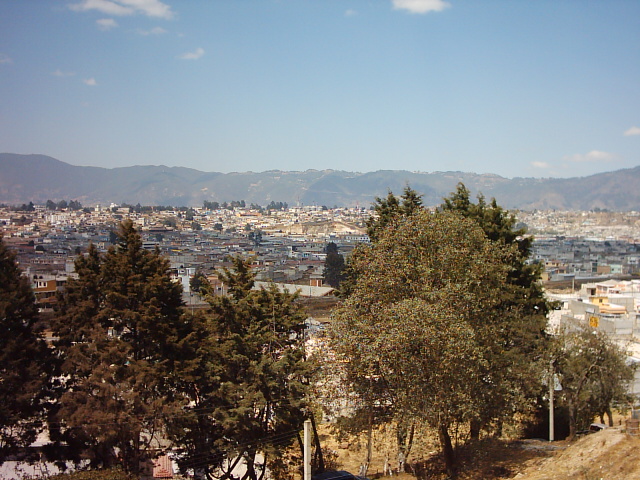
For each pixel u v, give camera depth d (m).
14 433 26.64
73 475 23.45
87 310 26.81
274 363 26.52
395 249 27.44
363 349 24.09
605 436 24.06
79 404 24.53
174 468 30.58
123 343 25.39
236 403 25.89
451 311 24.27
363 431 26.97
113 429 24.00
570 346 32.81
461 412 25.52
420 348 23.67
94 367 25.17
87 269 28.53
